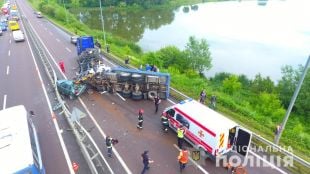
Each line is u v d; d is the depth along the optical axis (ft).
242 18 317.63
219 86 119.44
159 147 57.26
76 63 117.50
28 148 40.34
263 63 164.76
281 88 114.93
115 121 68.39
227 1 505.66
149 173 49.39
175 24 297.12
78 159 53.62
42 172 44.93
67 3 421.59
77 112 55.01
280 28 255.70
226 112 73.82
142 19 340.39
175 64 142.41
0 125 45.98
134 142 59.21
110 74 83.25
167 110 62.34
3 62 123.24
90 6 428.56
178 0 497.05
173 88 87.35
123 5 427.74
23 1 483.10
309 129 91.97
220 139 49.26
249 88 124.47
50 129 64.69
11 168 36.68
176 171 49.85
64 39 168.14
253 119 72.74
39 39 168.86
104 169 50.60
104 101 80.07
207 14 362.33
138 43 210.38
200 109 56.75
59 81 85.05
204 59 150.00
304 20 293.43
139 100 80.59
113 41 179.93
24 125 46.21
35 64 117.91
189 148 56.29
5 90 89.76
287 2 450.30
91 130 64.34
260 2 473.67
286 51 187.42
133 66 112.27
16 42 165.58
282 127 55.11
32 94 85.56
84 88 85.10
